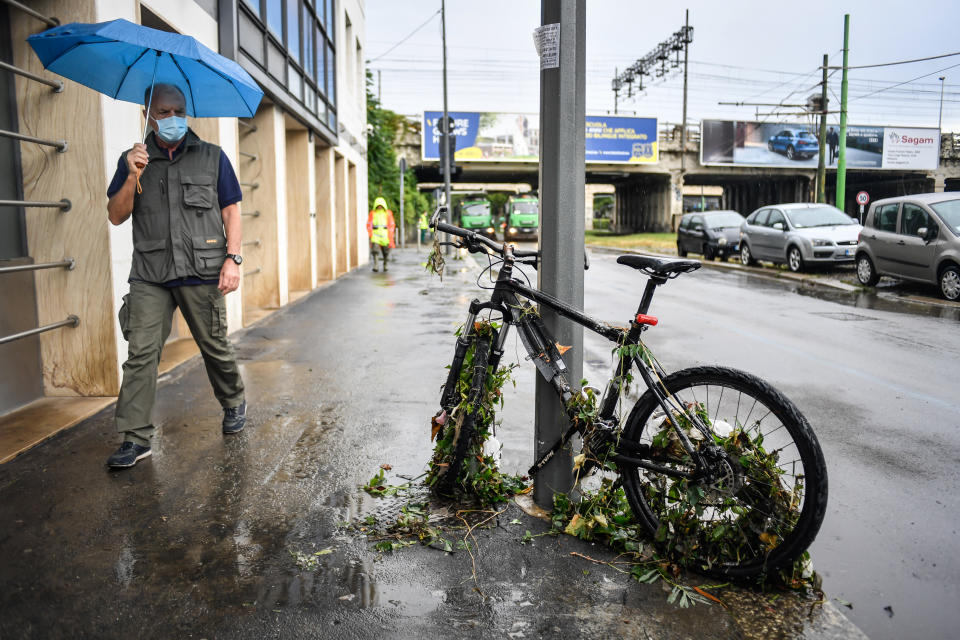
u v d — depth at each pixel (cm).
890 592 285
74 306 542
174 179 412
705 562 288
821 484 262
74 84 523
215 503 356
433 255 353
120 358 555
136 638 242
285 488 376
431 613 258
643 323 304
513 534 324
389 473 400
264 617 255
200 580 280
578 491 345
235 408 473
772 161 5584
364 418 511
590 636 246
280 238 1162
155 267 412
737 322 998
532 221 4966
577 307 339
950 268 1202
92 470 400
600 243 4134
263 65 1033
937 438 482
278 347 801
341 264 2016
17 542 311
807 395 594
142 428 412
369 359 730
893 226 1350
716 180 6412
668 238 4372
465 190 7425
